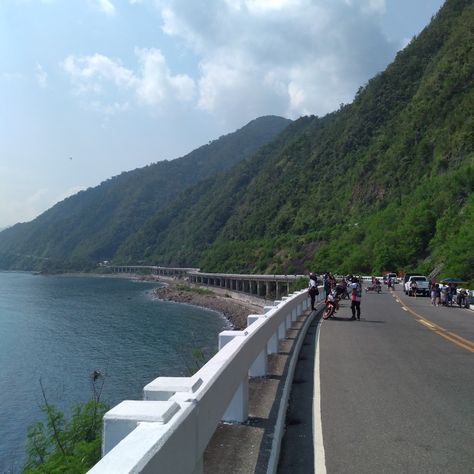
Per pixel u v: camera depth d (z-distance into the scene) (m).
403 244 85.06
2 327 52.88
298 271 109.19
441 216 82.88
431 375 9.77
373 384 8.96
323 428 6.42
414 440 5.97
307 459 5.34
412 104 137.88
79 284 146.75
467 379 9.41
